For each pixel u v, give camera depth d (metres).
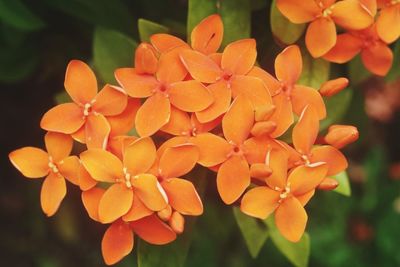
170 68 0.44
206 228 0.62
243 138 0.43
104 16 0.51
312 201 0.63
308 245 0.48
